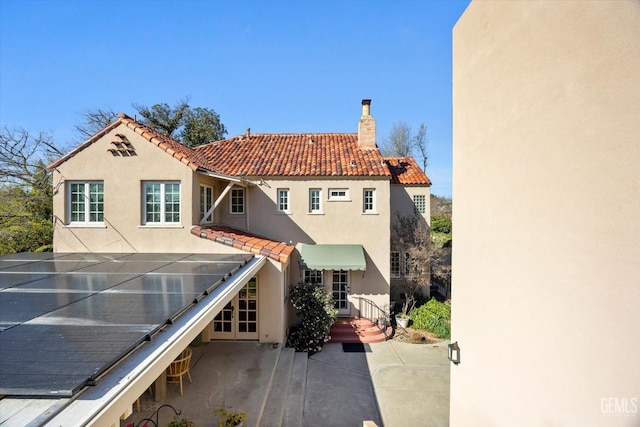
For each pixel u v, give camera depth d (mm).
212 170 21672
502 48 7500
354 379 16562
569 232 5324
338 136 31188
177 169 18781
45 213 30484
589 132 4922
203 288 10164
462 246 9758
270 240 23328
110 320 7277
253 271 15383
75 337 6332
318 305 20734
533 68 6309
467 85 9516
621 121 4379
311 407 14109
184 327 7809
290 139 30797
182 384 13664
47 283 10781
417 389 15625
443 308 24516
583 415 4961
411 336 22219
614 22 4496
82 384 4797
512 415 6887
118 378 5508
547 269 5863
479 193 8672
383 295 24141
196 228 18797
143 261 15508
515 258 6910
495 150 7820
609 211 4555
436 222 51031
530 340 6328
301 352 19047
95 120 45719
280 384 14562
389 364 18250
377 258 24219
